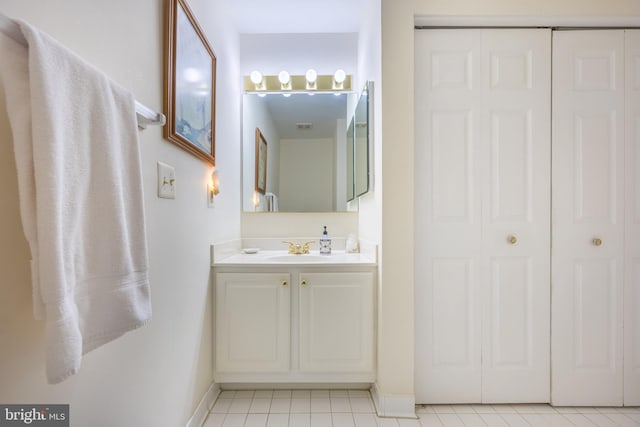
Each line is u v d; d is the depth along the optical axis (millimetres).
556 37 1555
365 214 2000
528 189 1557
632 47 1552
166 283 1104
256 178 2297
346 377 1623
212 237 1633
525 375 1556
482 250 1557
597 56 1555
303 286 1613
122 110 699
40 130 486
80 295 578
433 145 1556
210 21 1597
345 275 1621
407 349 1486
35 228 495
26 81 498
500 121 1556
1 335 557
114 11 823
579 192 1552
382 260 1507
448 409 1520
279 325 1625
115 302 639
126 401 876
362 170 1969
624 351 1541
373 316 1611
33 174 493
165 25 1084
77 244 569
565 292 1550
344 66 2346
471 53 1555
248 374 1635
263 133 2297
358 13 2109
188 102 1268
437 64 1557
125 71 867
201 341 1452
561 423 1425
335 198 2301
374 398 1586
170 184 1127
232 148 2055
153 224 1016
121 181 674
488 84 1555
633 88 1548
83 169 582
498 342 1557
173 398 1160
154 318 1024
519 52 1555
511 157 1556
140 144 934
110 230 633
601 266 1547
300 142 2307
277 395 1646
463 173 1556
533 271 1555
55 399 658
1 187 550
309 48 2357
